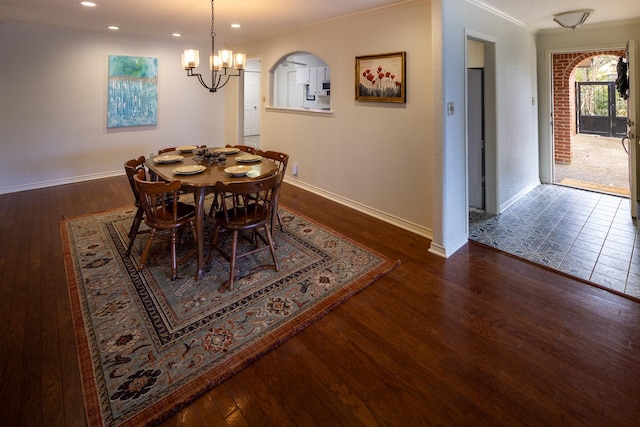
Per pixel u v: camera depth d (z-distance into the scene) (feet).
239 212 9.36
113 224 12.23
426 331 6.79
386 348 6.35
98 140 18.43
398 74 11.27
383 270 9.08
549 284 8.39
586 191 15.90
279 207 14.17
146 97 19.49
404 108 11.41
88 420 4.85
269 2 11.19
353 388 5.47
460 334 6.68
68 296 7.87
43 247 10.39
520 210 13.78
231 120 22.40
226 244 10.71
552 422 4.84
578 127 27.20
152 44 19.20
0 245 10.48
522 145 15.02
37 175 16.85
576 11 11.63
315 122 15.42
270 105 18.28
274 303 7.66
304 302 7.69
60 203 14.64
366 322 7.09
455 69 9.56
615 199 14.66
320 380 5.64
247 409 5.11
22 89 15.89
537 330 6.74
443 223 9.80
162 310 7.39
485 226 12.23
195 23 14.58
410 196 11.73
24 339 6.46
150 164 10.87
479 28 10.73
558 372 5.71
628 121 12.07
